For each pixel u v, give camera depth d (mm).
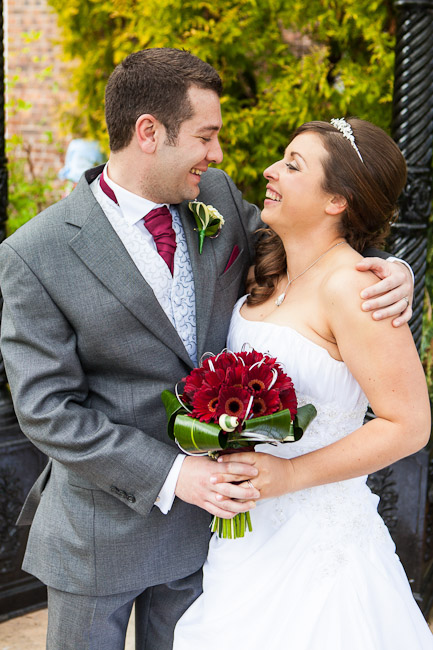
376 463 1663
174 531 1884
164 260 1888
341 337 1668
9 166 5566
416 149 2812
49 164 6078
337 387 1742
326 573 1736
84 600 1872
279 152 4082
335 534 1768
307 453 1738
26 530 2918
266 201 1846
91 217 1815
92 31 4590
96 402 1894
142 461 1757
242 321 1889
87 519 1854
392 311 1609
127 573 1855
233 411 1577
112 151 1873
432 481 2967
